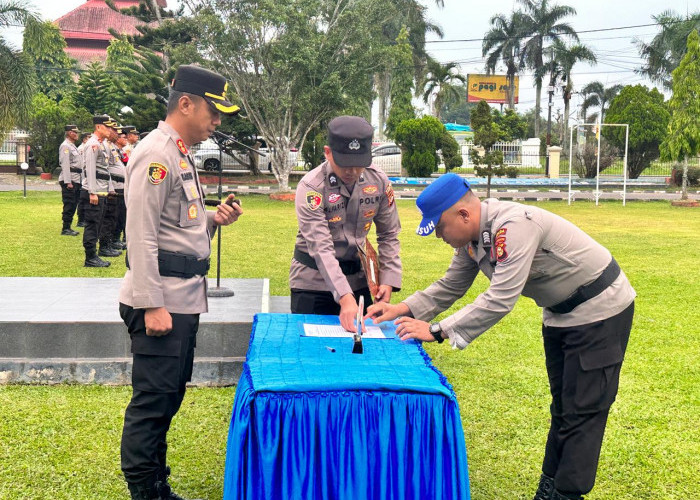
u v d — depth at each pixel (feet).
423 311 10.20
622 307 8.91
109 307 15.75
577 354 8.93
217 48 62.85
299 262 12.44
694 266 30.71
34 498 9.90
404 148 93.35
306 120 67.51
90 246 27.48
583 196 75.05
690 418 13.41
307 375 8.15
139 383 9.04
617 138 98.53
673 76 67.15
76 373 14.35
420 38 138.10
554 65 140.15
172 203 9.02
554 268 8.82
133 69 89.61
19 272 26.08
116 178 31.40
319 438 7.82
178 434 12.20
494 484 10.74
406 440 7.97
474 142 67.87
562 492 9.02
